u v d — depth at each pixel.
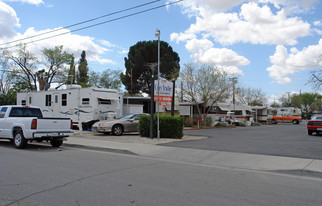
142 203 4.68
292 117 43.59
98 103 19.31
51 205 4.57
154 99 14.76
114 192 5.30
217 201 4.83
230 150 11.01
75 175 6.71
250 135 18.78
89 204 4.62
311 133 19.23
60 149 11.38
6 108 12.57
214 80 28.80
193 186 5.83
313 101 79.19
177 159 9.59
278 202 4.85
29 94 24.02
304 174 7.35
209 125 30.70
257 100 66.50
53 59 44.41
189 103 30.11
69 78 45.75
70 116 20.17
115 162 8.68
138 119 17.67
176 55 44.91
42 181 6.10
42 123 11.19
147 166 8.09
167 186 5.79
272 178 6.80
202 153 10.34
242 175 7.08
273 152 10.46
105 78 55.72
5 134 12.15
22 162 8.42
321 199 5.07
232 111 37.59
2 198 4.93
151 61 43.50
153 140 14.08
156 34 14.43
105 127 16.50
